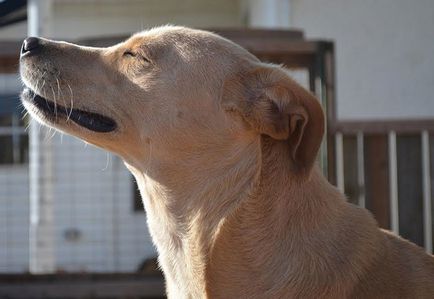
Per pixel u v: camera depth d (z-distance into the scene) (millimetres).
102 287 1345
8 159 2529
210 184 873
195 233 874
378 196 1365
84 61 918
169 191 887
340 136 1360
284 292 839
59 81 912
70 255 2459
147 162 897
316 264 836
